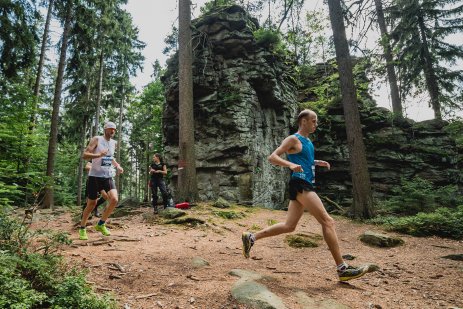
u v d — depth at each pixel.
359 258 5.11
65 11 14.84
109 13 18.25
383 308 2.88
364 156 9.56
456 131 15.91
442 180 14.10
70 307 2.22
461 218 7.39
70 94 20.81
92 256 3.97
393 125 15.60
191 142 10.57
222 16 13.49
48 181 4.88
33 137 8.72
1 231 3.03
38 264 2.54
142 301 2.65
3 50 11.45
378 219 8.67
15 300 2.03
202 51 13.29
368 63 13.88
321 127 15.54
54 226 6.70
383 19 17.55
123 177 38.97
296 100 16.41
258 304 2.58
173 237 6.01
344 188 14.69
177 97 13.50
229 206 10.22
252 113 13.05
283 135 14.66
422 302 3.10
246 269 3.94
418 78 19.78
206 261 4.12
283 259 4.76
